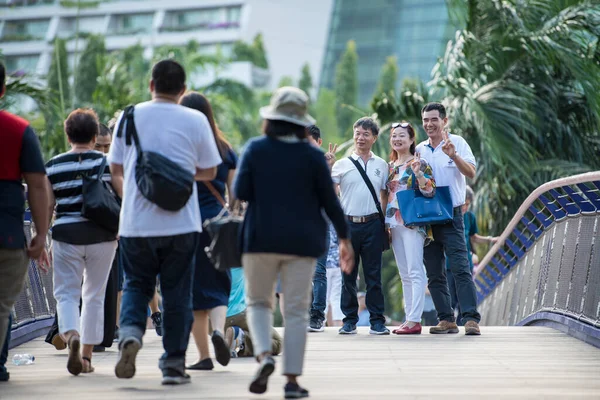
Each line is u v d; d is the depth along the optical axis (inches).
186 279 425.7
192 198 420.8
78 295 481.1
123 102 1835.6
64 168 476.4
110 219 470.6
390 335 685.3
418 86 1362.0
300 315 389.7
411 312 689.6
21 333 649.6
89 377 472.1
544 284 857.5
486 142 1218.6
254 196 383.9
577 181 639.8
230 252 396.8
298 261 382.9
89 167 478.0
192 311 440.8
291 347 387.5
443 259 702.5
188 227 414.3
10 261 392.2
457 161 653.3
